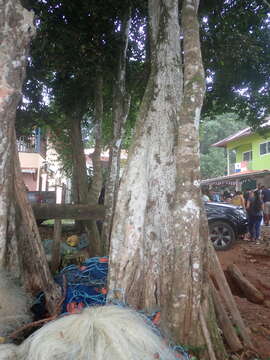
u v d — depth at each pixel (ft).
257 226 39.09
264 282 21.53
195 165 10.93
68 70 29.53
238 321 12.34
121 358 5.50
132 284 10.90
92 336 5.84
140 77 29.78
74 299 10.85
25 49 10.72
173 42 13.15
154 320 9.70
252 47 27.43
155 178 11.87
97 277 12.02
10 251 10.94
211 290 12.21
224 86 32.40
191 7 12.03
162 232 11.53
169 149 12.04
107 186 23.30
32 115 33.91
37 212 15.97
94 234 20.67
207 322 10.85
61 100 33.96
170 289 10.94
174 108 12.46
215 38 27.43
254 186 81.71
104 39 27.89
